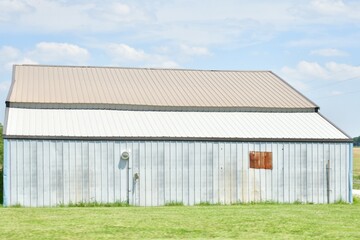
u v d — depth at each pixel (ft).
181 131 103.30
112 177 97.19
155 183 98.68
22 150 94.07
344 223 68.90
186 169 99.91
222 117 112.57
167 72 135.23
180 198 99.45
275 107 117.50
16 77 122.52
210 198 100.63
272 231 61.93
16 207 91.97
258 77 136.26
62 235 58.13
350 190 106.01
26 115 104.17
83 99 112.47
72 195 95.61
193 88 125.59
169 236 58.23
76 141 96.12
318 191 104.88
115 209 87.25
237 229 63.16
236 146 102.06
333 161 105.81
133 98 115.85
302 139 104.63
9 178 93.40
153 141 98.94
